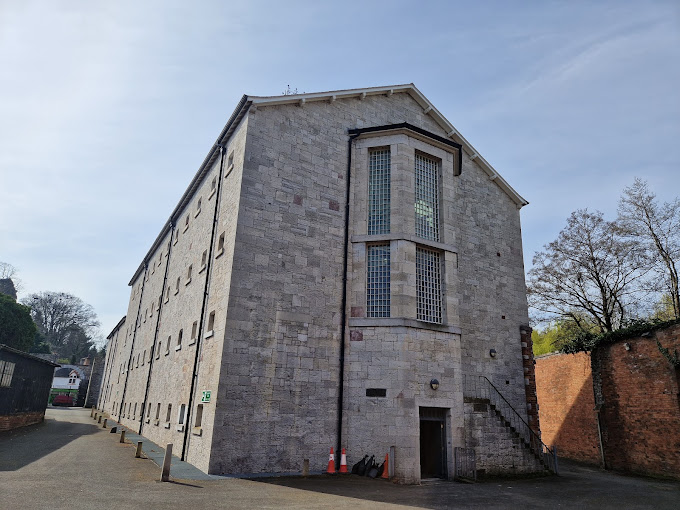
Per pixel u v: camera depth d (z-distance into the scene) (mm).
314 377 15664
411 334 16234
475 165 22781
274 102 17359
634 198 28484
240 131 17688
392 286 16781
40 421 30078
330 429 15477
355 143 19078
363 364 16109
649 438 18734
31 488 10180
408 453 14930
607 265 28703
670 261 27531
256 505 9719
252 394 14492
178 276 24547
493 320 20781
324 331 16297
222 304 15523
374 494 12031
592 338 22062
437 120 22016
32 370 27078
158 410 22828
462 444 16172
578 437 23578
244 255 15508
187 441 16203
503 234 22703
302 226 16922
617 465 20141
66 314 90750
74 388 72188
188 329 19703
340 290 17062
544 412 26766
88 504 8977
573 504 12422
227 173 18391
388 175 18484
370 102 20156
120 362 42094
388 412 15398
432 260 18250
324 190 17797
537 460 18328
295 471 14539
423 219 18594
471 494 13289
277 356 15219
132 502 9383
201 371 16281
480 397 19109
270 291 15672
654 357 18875
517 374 20688
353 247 17672
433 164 19672
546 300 31000
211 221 19266
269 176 16719
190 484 11828
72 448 18109
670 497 13867
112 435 24422
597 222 29234
